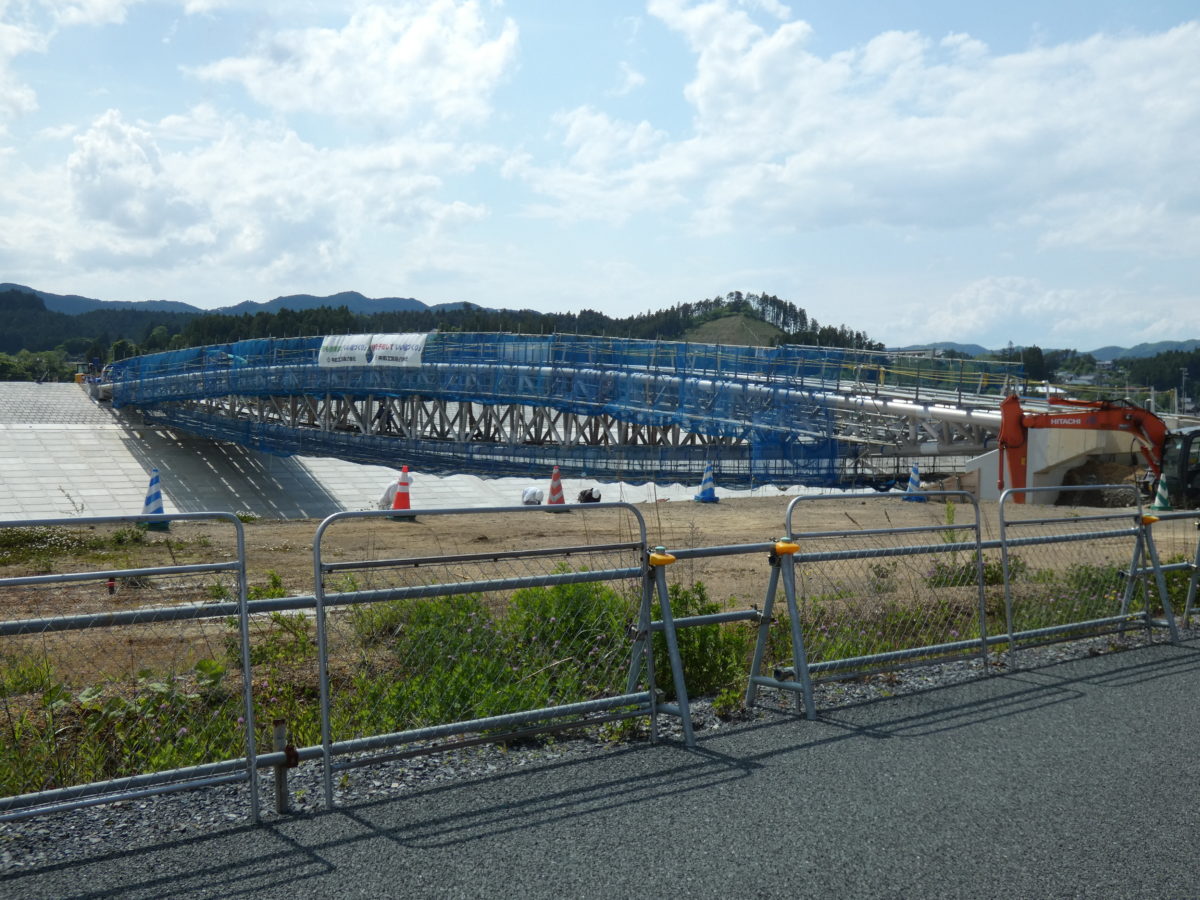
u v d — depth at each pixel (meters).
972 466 39.41
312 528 25.83
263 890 4.65
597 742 7.12
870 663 8.55
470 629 7.37
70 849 5.22
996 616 10.38
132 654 8.07
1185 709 7.84
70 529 23.00
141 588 11.59
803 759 6.58
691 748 6.91
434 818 5.57
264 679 8.24
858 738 7.09
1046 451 37.31
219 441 99.62
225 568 5.79
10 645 8.10
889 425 44.28
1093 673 9.23
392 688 7.15
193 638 9.20
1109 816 5.48
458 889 4.62
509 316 193.88
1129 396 40.94
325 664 5.98
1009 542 9.76
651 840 5.18
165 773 5.48
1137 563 11.11
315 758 5.92
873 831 5.27
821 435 45.22
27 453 89.88
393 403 78.00
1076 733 7.15
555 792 5.98
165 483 86.38
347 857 5.04
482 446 62.59
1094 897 4.52
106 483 85.12
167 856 5.09
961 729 7.29
